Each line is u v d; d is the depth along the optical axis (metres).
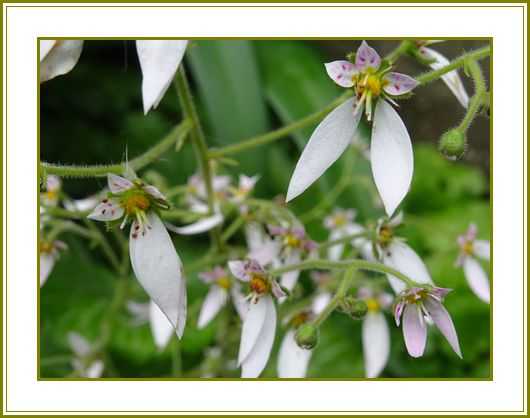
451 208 0.29
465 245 0.23
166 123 0.30
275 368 0.24
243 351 0.20
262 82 0.27
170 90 0.31
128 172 0.19
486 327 0.25
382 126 0.19
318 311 0.22
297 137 0.26
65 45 0.19
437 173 0.29
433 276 0.26
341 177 0.26
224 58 0.26
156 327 0.23
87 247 0.26
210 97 0.26
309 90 0.27
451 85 0.20
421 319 0.19
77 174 0.19
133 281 0.25
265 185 0.26
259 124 0.26
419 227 0.27
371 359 0.22
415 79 0.20
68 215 0.22
